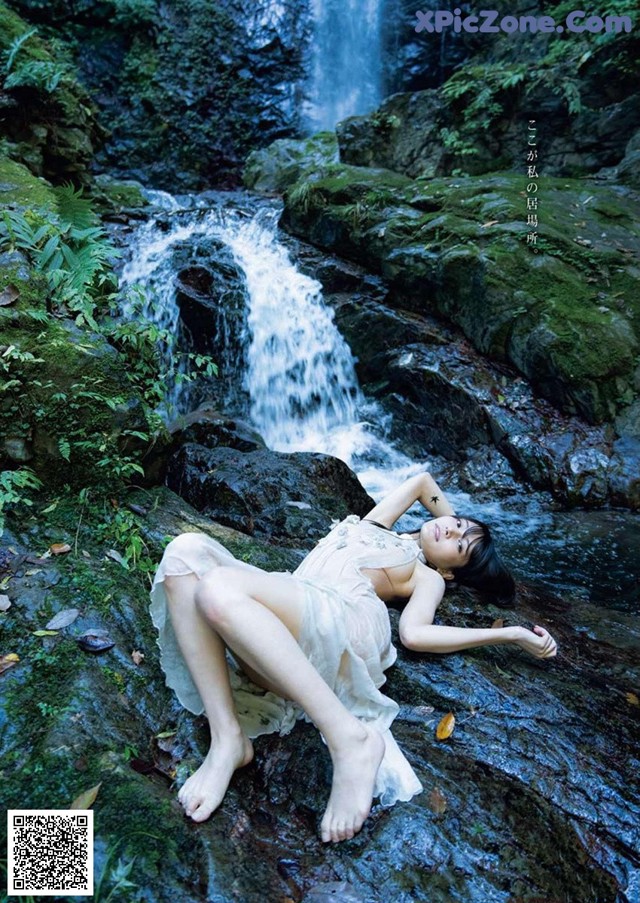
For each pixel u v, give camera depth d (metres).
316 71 10.84
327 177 7.15
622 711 2.20
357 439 5.53
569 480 4.61
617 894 1.61
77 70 9.41
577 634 2.80
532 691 2.19
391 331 5.77
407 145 7.91
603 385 4.95
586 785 1.84
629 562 3.75
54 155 6.54
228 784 1.66
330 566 2.23
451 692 2.11
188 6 10.55
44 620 2.07
